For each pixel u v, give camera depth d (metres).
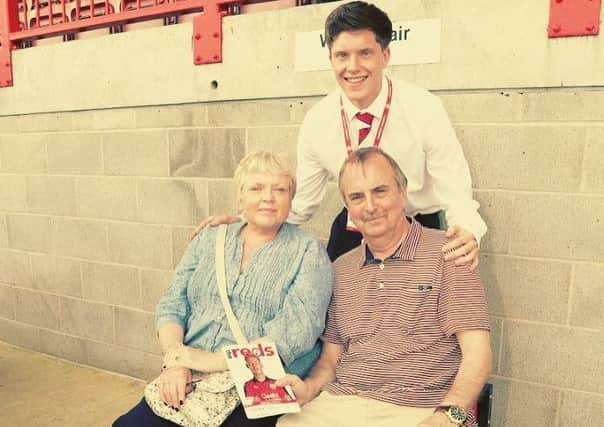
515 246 2.25
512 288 2.28
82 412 2.87
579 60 2.03
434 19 2.25
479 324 1.55
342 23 1.80
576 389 2.20
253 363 1.59
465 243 1.62
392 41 2.34
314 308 1.67
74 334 3.60
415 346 1.61
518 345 2.29
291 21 2.56
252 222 1.77
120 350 3.42
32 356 3.73
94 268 3.44
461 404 1.45
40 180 3.57
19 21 3.68
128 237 3.28
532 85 2.11
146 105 3.07
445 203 1.96
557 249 2.18
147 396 1.64
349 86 1.88
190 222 3.05
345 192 1.66
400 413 1.56
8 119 3.65
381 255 1.70
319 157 2.18
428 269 1.61
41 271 3.69
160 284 3.20
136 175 3.19
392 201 1.62
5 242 3.82
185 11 2.95
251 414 1.46
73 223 3.48
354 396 1.62
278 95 2.65
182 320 1.85
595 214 2.10
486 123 2.24
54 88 3.39
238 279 1.75
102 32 3.33
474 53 2.19
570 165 2.11
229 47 2.75
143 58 3.03
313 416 1.59
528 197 2.20
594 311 2.14
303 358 1.74
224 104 2.85
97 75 3.21
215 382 1.59
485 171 2.27
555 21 2.03
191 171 3.00
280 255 1.74
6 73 3.57
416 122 1.93
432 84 2.29
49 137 3.48
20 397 3.06
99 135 3.28
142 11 3.04
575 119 2.08
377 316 1.66
